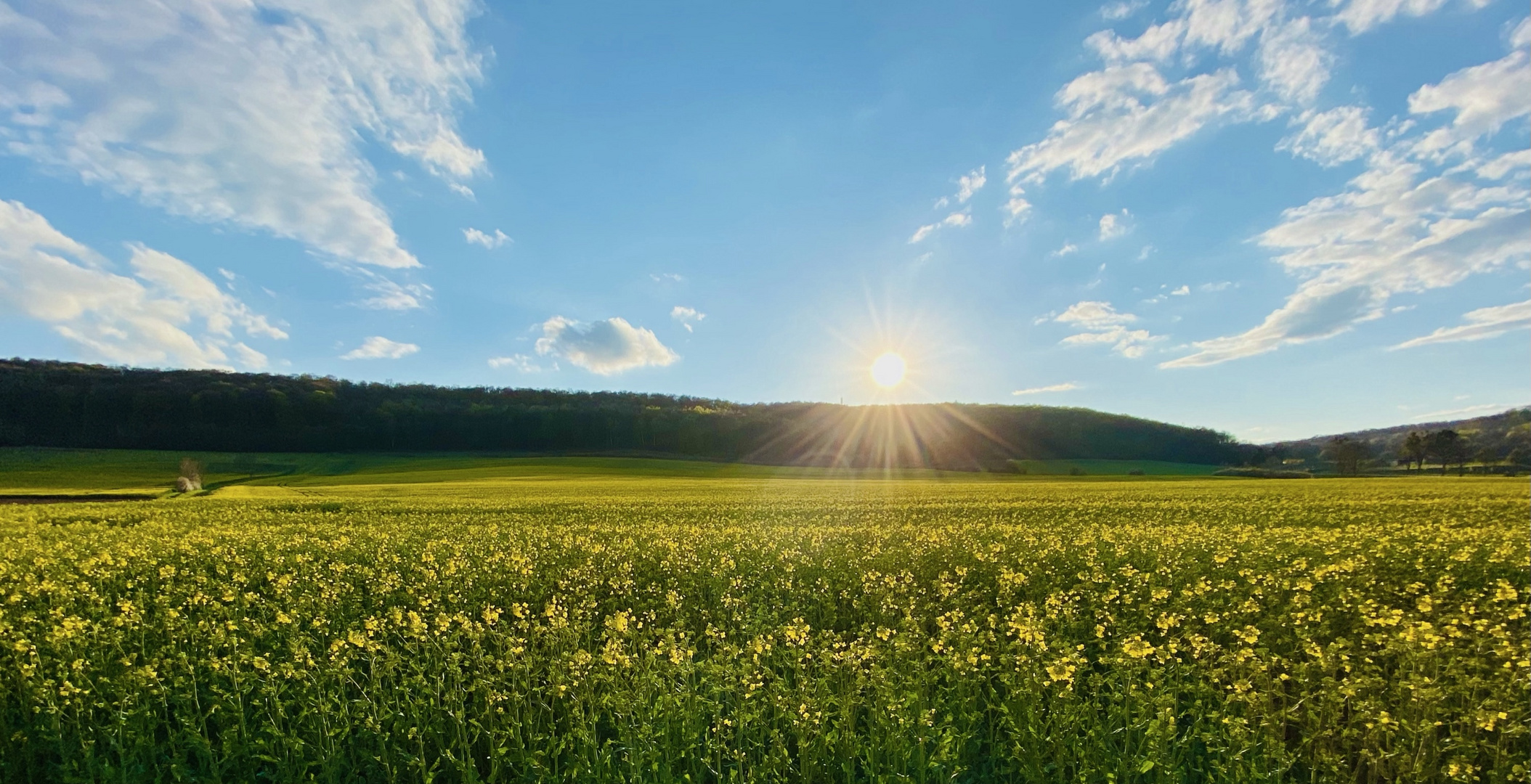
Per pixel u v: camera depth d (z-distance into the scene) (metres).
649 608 12.15
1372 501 33.56
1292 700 7.54
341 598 12.18
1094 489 51.28
